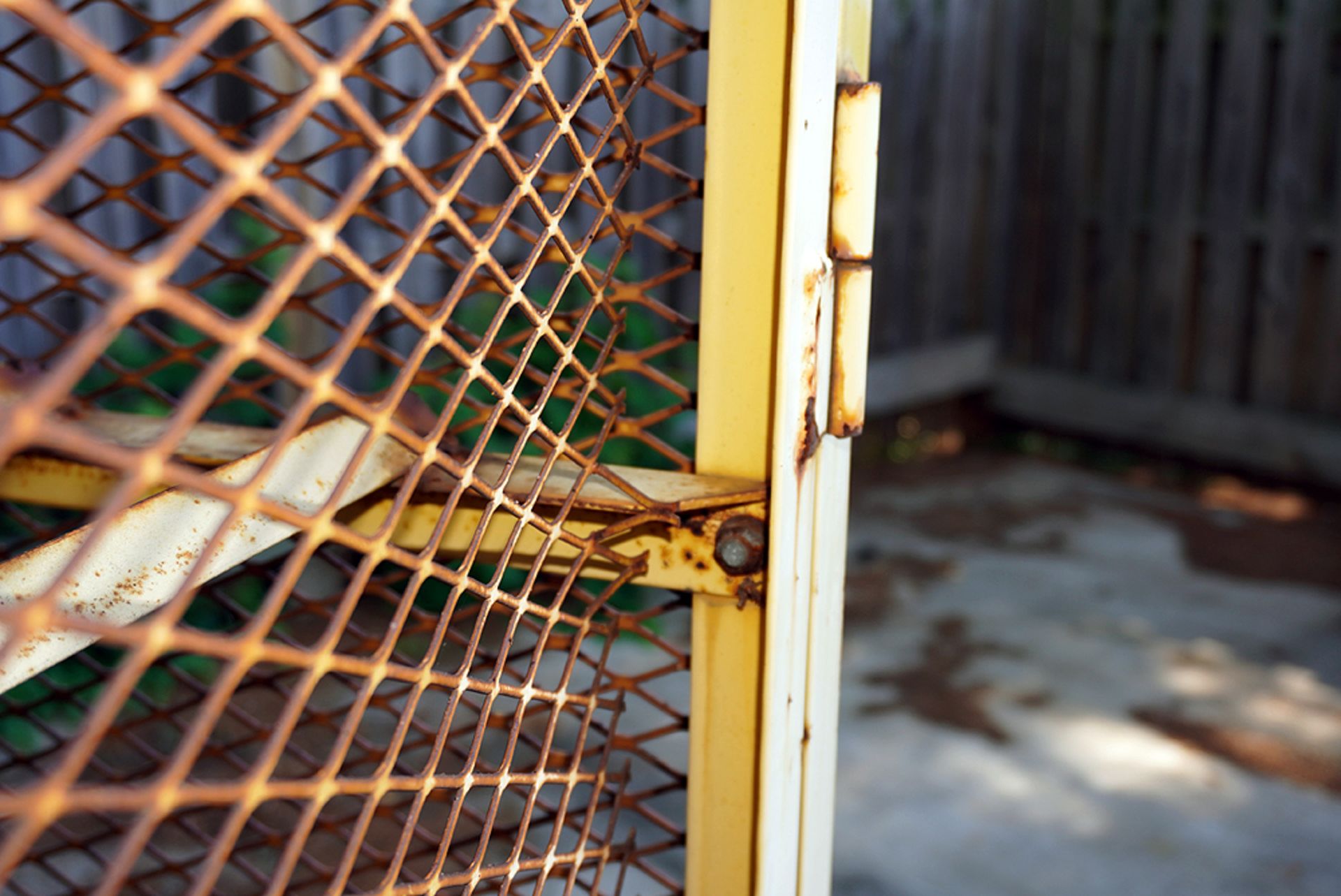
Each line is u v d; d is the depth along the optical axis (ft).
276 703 9.00
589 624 2.48
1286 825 9.57
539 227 14.11
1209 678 12.17
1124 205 19.29
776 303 2.63
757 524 2.61
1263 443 18.10
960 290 20.58
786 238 2.43
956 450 20.57
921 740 10.78
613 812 2.87
